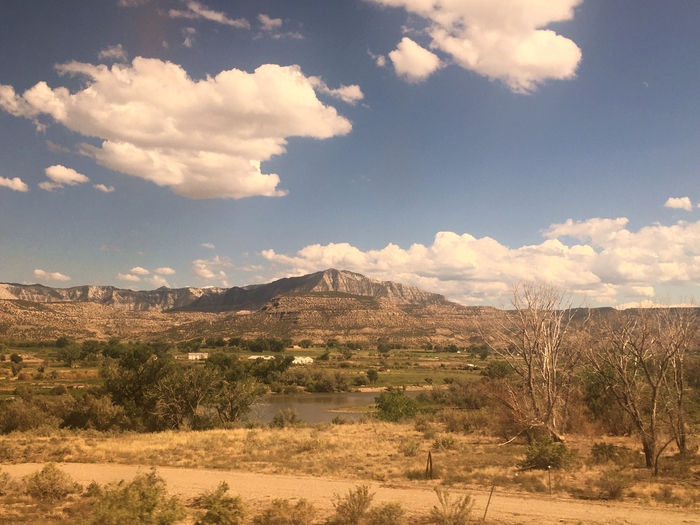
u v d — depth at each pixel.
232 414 47.41
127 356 46.88
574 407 32.44
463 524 12.61
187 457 24.39
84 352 167.75
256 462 22.73
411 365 157.50
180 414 43.66
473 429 36.62
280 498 15.75
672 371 20.44
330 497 15.97
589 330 23.56
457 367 151.62
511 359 28.69
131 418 42.56
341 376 112.94
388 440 31.02
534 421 27.20
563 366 27.95
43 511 14.39
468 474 19.58
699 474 18.53
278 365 120.06
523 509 14.12
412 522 12.94
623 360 19.89
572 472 19.70
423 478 18.94
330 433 35.53
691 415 24.31
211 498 13.35
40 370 112.06
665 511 13.84
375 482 18.41
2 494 16.34
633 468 20.03
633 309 20.17
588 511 13.87
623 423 31.31
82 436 33.88
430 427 38.22
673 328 18.95
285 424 45.81
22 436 33.47
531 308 28.09
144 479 15.52
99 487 16.66
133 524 11.80
